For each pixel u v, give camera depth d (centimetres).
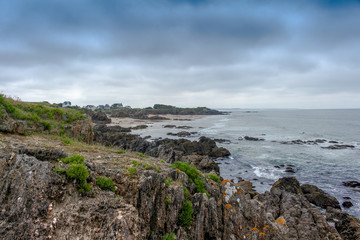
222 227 1012
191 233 901
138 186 818
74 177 708
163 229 848
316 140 6238
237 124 11619
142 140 4669
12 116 1451
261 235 1049
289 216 1766
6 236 536
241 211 1087
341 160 4178
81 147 1311
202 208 953
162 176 960
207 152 4700
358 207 2319
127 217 637
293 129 9150
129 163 1065
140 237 653
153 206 851
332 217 2002
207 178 1253
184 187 1012
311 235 1494
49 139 1376
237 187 1191
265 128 9581
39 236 550
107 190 771
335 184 2986
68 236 570
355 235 1642
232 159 4356
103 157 1132
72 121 2122
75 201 661
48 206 607
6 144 969
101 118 12119
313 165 3872
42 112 1891
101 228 605
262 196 2327
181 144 5072
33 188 623
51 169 701
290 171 3509
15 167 675
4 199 607
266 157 4459
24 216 575
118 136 5800
